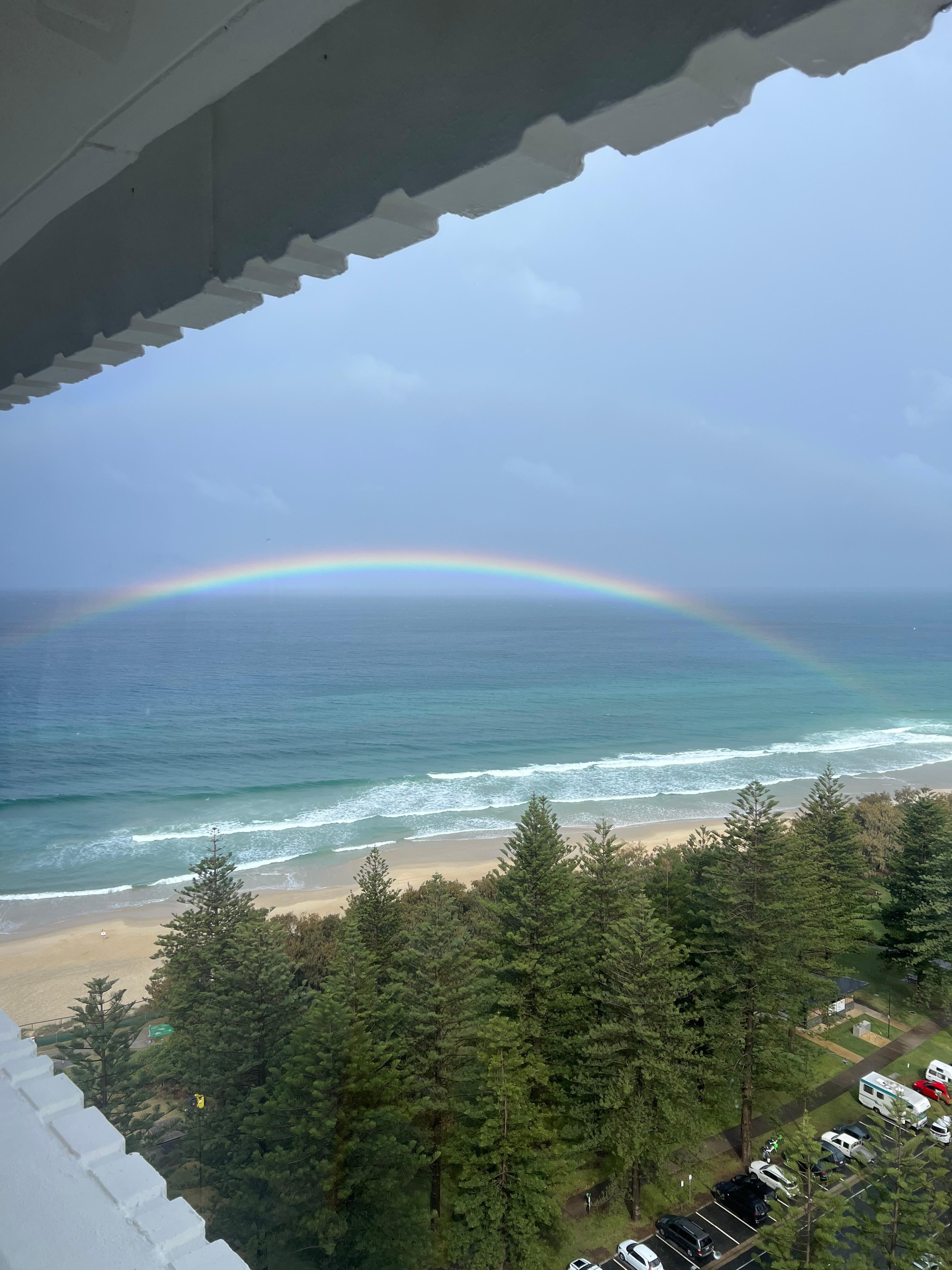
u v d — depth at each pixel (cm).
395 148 94
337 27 99
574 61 73
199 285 129
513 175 86
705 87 65
